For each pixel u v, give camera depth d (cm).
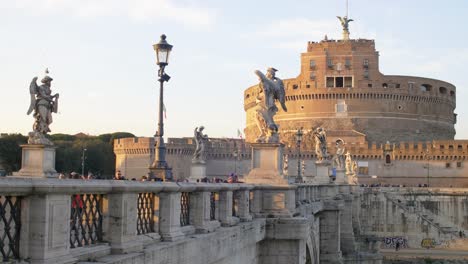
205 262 1614
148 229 1410
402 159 14738
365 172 14812
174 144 14312
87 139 16738
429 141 15988
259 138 2612
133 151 14312
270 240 2477
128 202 1239
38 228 980
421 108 16875
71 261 1044
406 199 11806
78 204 1117
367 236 9788
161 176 2616
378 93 16275
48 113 3172
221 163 14738
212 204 1906
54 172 3198
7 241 964
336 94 16288
